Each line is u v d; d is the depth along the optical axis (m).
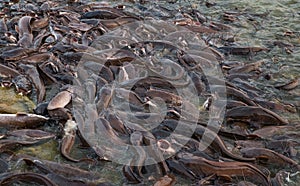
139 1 15.90
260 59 12.54
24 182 7.70
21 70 10.86
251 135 9.09
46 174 7.87
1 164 8.05
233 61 12.11
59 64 11.07
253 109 9.64
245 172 7.94
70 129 8.82
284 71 11.97
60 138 8.89
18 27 12.49
